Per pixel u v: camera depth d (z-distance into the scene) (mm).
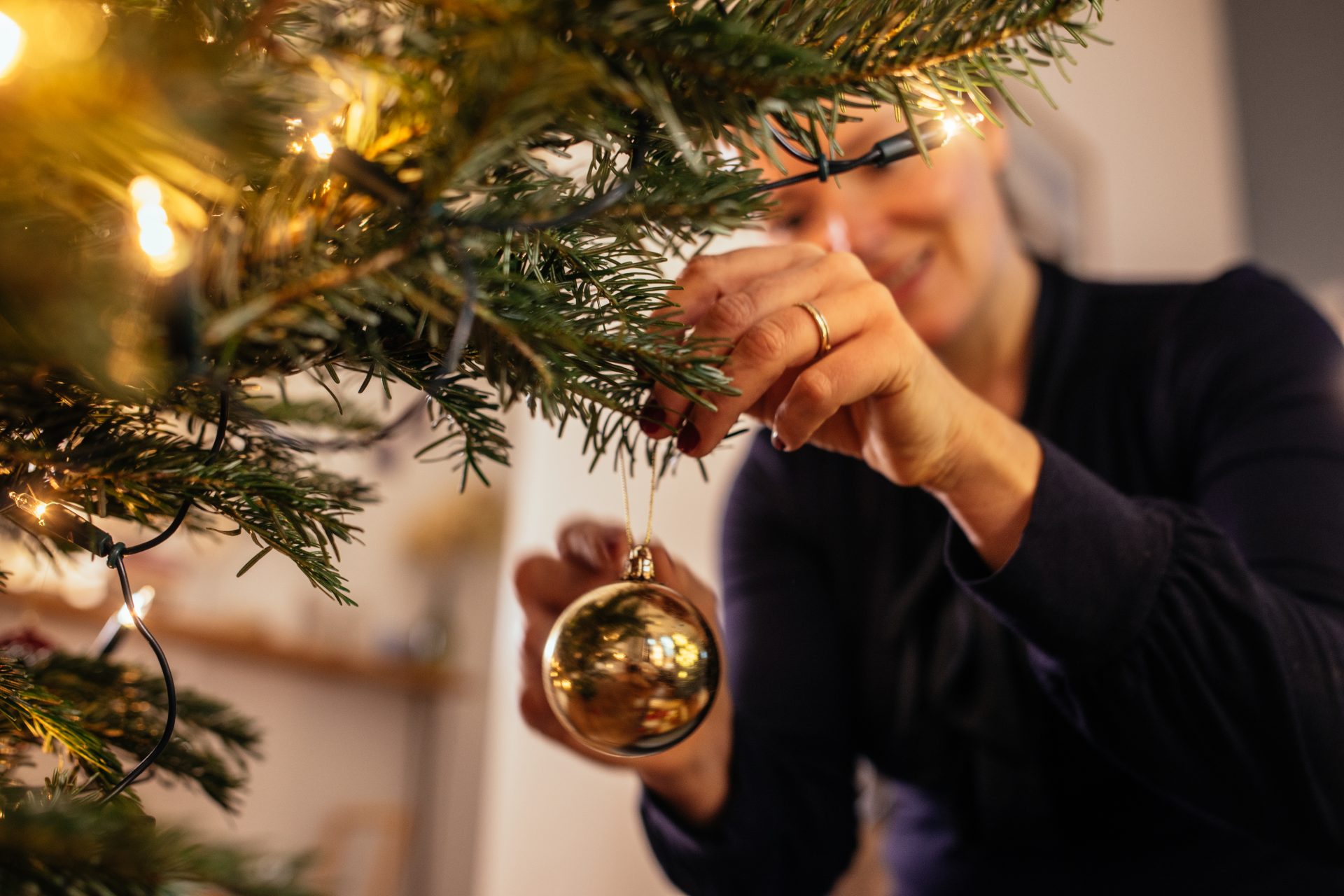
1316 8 2412
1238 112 2521
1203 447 702
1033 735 697
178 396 320
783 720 767
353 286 279
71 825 225
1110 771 681
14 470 305
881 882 1266
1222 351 709
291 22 302
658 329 345
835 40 308
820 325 402
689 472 1512
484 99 251
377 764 1637
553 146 305
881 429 452
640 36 264
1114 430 756
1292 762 505
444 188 261
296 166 277
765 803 676
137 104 222
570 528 558
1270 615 506
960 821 731
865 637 812
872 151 347
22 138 236
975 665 726
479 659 1668
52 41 230
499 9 247
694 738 610
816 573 845
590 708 390
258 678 1486
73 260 256
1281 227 2383
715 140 305
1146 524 505
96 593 1090
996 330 839
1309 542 587
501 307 301
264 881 221
